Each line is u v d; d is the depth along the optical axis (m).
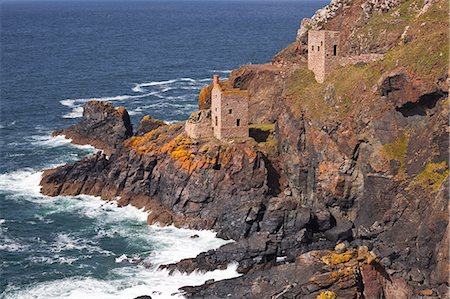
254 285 87.06
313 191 116.19
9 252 104.00
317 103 117.12
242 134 119.00
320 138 113.69
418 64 102.44
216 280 93.06
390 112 105.69
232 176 114.56
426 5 127.62
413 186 98.62
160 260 100.56
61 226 113.94
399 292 86.25
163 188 119.25
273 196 115.69
